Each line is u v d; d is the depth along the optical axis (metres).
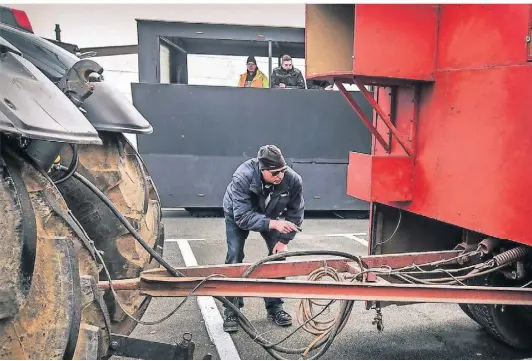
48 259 1.37
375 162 2.60
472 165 2.27
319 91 6.85
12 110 1.18
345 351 2.92
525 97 1.99
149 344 2.04
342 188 7.09
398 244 3.08
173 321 3.39
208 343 3.04
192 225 6.66
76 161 1.90
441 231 3.19
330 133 6.96
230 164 6.91
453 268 2.68
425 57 2.48
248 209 3.00
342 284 2.07
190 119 6.77
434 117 2.52
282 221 2.94
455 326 3.34
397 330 3.26
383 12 2.37
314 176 7.02
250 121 6.84
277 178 2.88
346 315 2.25
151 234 2.54
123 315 2.26
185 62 7.18
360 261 2.46
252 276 2.39
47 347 1.32
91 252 1.56
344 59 2.70
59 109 1.38
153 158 6.82
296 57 7.45
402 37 2.42
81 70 1.72
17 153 1.39
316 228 6.61
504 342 2.86
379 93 3.02
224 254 5.11
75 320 1.35
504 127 2.09
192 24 6.51
